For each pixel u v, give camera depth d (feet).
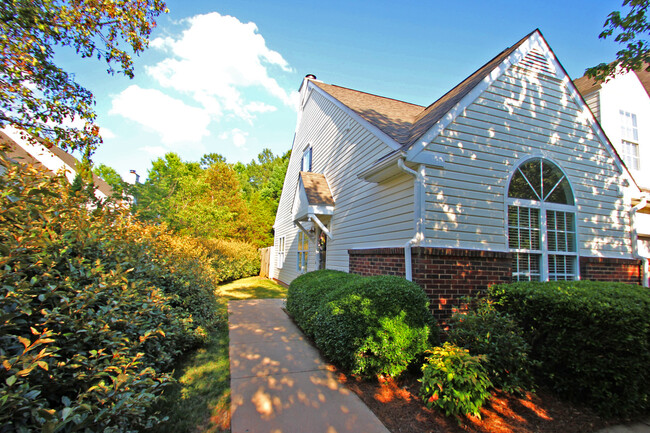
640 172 28.89
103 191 56.03
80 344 7.64
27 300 6.68
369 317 12.86
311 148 38.83
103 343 8.55
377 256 20.17
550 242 19.67
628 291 12.93
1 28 16.31
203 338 16.69
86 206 11.90
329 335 14.32
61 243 8.80
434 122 17.13
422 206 16.46
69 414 5.48
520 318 13.55
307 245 37.04
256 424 9.46
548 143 20.35
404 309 13.23
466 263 16.74
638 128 29.66
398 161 16.33
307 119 41.37
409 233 17.28
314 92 38.55
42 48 17.57
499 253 17.43
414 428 9.52
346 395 11.50
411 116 27.45
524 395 11.28
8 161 8.29
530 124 19.92
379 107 28.84
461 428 9.58
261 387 11.97
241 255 55.93
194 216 39.75
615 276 21.26
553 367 12.03
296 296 21.95
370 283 14.65
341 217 27.68
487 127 18.58
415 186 16.70
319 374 13.34
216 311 21.53
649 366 10.46
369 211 22.26
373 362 12.51
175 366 13.96
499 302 14.51
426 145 16.88
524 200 19.20
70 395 7.55
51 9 17.21
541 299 12.64
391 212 19.29
